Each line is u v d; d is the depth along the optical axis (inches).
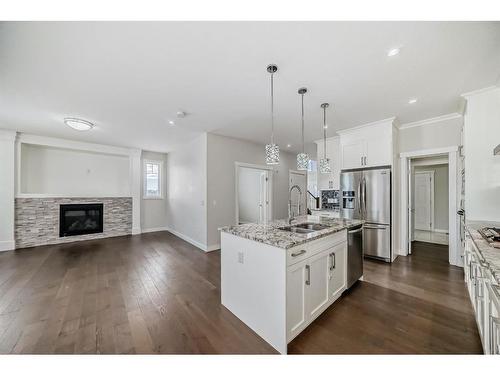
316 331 73.0
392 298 95.4
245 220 297.1
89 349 64.4
